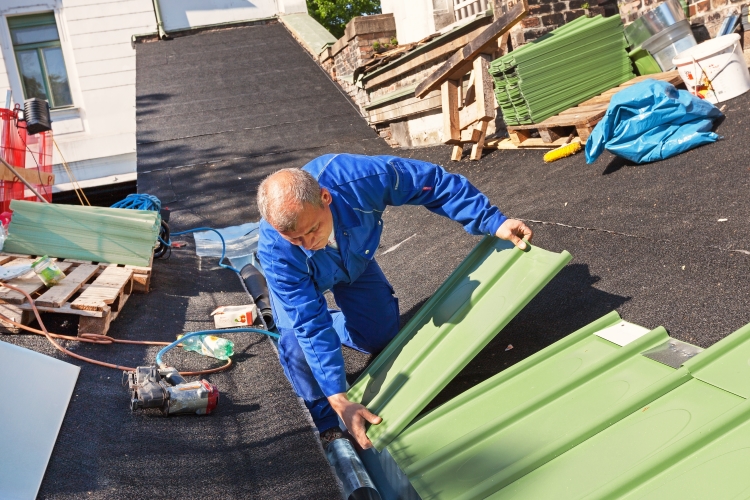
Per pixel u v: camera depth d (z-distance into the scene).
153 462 2.43
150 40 14.09
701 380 2.07
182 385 2.84
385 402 2.72
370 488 2.41
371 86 9.00
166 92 10.79
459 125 6.43
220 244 6.08
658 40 5.53
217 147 8.94
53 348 3.25
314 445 2.65
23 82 14.23
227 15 14.56
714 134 4.09
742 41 5.34
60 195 14.34
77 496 2.15
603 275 3.16
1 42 13.95
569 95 5.62
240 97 10.42
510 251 2.89
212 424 2.81
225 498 2.30
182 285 4.74
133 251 4.30
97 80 14.30
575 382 2.31
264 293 4.38
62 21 14.10
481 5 7.59
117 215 4.33
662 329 2.45
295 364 2.97
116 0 14.19
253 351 3.65
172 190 7.88
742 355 2.10
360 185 2.71
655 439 1.89
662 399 2.06
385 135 9.09
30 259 4.08
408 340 3.08
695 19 5.87
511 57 5.43
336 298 3.29
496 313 2.60
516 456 2.05
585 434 2.02
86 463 2.33
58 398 2.66
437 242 4.80
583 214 3.93
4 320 3.32
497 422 2.23
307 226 2.36
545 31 6.03
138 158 8.81
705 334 2.44
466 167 6.18
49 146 6.14
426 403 2.47
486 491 1.92
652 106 4.23
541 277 2.53
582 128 5.00
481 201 2.81
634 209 3.70
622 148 4.28
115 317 3.79
